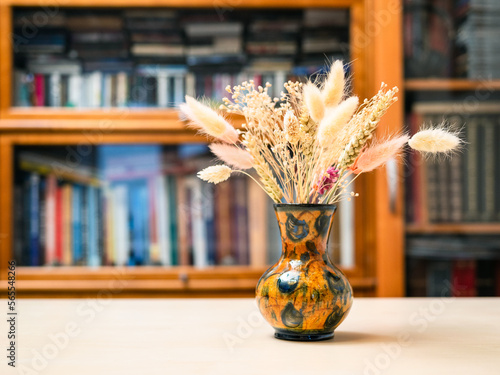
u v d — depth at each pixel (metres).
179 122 1.71
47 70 1.77
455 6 1.77
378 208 1.68
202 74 1.80
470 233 1.75
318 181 0.92
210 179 0.91
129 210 1.81
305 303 0.88
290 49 1.80
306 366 0.79
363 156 0.91
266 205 1.81
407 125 1.77
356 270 1.71
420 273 1.75
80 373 0.76
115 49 1.78
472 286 1.76
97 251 1.79
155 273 1.72
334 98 0.88
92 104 1.78
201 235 1.81
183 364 0.79
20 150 1.76
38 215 1.77
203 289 1.71
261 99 0.93
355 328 0.98
